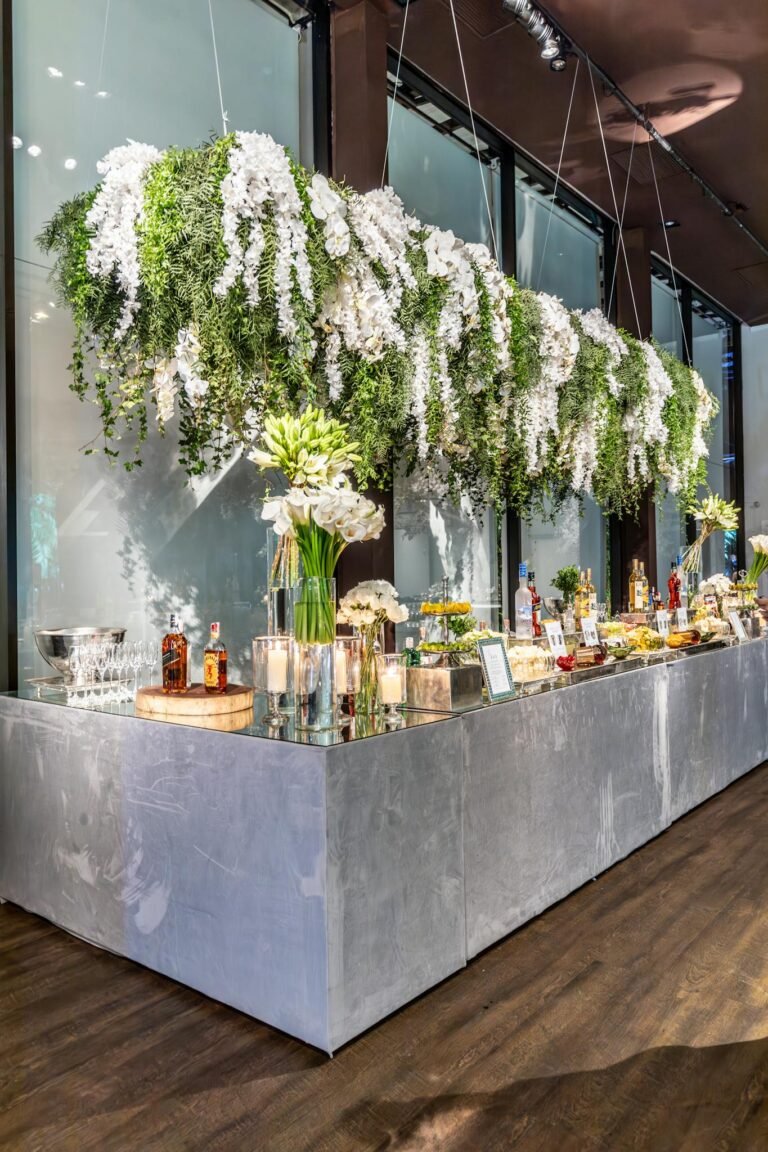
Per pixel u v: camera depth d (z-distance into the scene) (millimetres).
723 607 5219
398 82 4484
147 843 2352
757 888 2951
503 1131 1695
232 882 2125
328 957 1924
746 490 8852
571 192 5855
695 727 3924
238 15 3865
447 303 3107
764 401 8758
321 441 2467
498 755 2549
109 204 2395
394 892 2119
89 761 2521
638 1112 1752
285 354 2541
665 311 7594
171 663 2463
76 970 2379
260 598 3838
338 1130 1698
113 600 3295
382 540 4062
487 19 3918
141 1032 2055
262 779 2043
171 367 2619
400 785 2145
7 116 2965
